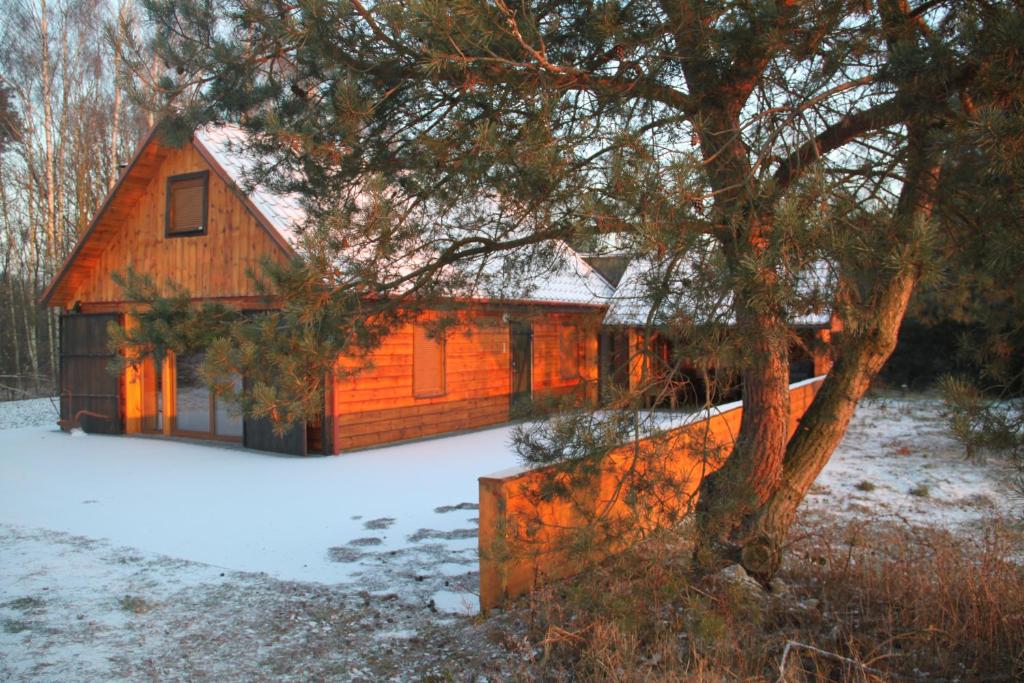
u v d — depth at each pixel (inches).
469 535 304.5
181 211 562.9
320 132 192.7
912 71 152.5
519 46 168.2
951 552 225.0
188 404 588.4
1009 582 195.8
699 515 176.4
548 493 175.3
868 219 150.6
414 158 201.9
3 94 1089.4
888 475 418.0
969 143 151.0
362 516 336.5
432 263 219.5
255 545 290.7
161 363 204.7
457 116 193.8
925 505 343.9
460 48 165.3
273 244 500.7
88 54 1070.4
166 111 232.4
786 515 220.2
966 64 151.5
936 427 606.9
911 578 210.2
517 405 187.5
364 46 193.8
